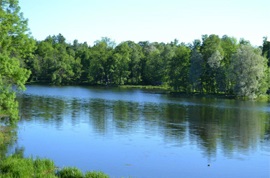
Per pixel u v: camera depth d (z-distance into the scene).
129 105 63.22
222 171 26.17
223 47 98.00
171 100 74.06
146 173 25.11
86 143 33.12
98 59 131.62
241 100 77.50
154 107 60.88
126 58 127.50
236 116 52.22
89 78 133.38
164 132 38.94
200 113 54.41
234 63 81.00
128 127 41.44
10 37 33.41
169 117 49.56
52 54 134.00
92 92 91.62
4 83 32.34
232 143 34.66
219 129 41.56
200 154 30.42
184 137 36.75
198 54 91.50
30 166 20.31
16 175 18.89
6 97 32.59
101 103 65.31
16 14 34.03
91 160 27.72
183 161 28.31
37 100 67.06
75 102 65.88
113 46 189.38
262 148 32.84
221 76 86.88
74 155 28.95
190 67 92.06
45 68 127.81
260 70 78.56
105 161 27.58
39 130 38.25
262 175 25.44
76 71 131.50
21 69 32.44
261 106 65.94
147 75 127.62
